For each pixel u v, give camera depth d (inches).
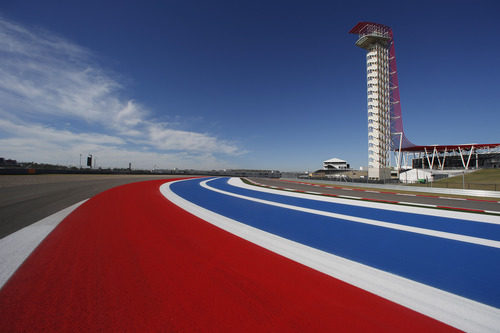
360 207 270.8
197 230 157.0
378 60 2038.6
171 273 90.6
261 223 183.2
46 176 675.4
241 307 68.9
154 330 57.9
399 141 2098.9
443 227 176.9
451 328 61.3
